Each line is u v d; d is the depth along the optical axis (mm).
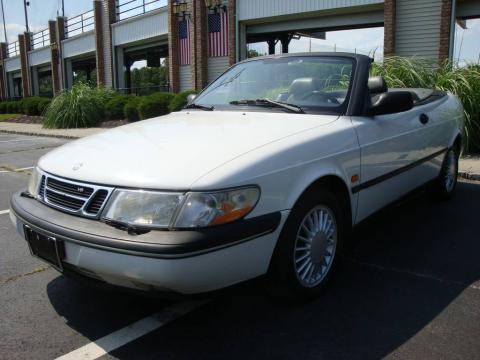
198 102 4289
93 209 2641
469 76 8617
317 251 3172
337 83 3754
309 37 25328
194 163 2633
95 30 28781
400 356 2588
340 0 16594
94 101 19219
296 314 3061
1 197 6609
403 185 4215
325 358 2592
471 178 6727
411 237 4430
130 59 33000
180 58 22922
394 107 3592
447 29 14453
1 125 21734
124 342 2797
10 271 3861
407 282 3492
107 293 3420
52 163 3072
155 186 2498
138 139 3141
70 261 2670
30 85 41469
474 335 2781
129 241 2412
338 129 3318
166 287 2424
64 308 3215
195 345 2752
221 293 2596
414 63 9492
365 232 4574
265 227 2648
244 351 2682
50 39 35656
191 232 2396
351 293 3324
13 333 2904
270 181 2711
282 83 3975
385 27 15523
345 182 3301
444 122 5031
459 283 3467
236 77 4324
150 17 24797
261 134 3068
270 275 2896
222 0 20281
